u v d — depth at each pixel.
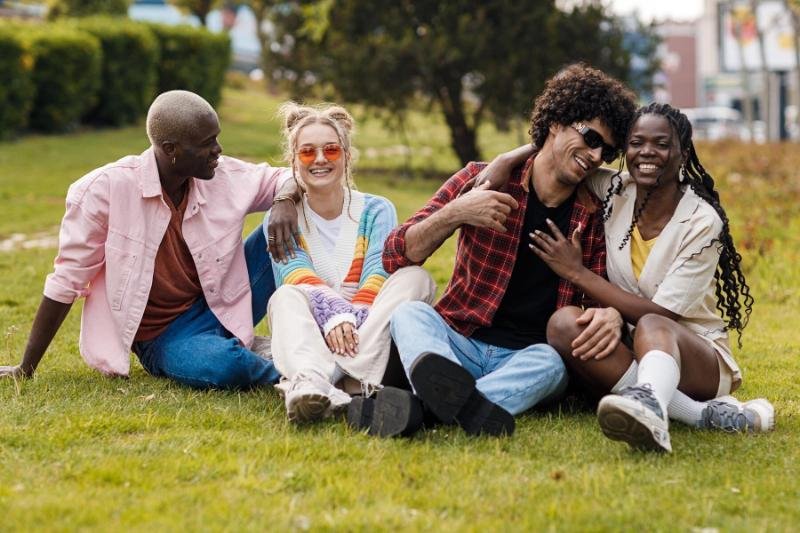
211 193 5.52
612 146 4.72
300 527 3.33
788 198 15.24
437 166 23.34
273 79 21.69
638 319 4.70
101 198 5.29
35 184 16.41
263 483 3.73
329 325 4.78
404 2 20.11
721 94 54.53
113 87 23.77
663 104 4.62
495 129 21.64
